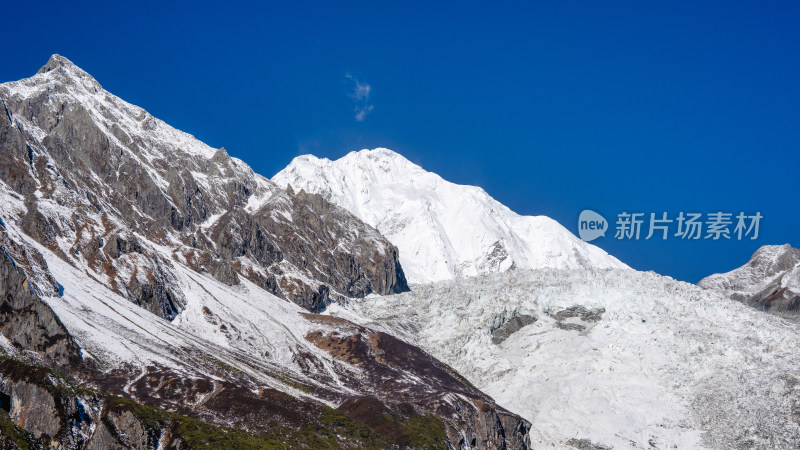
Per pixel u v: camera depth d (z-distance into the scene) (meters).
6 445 181.62
